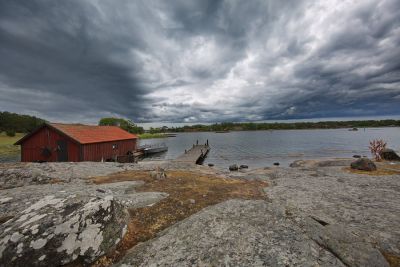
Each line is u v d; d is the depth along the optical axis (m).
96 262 4.63
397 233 6.09
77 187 10.45
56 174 14.11
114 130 38.62
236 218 6.38
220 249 4.87
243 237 5.32
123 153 36.25
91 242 4.71
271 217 6.44
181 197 8.73
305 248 4.90
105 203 5.53
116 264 4.57
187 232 5.65
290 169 19.27
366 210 8.04
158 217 6.89
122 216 6.02
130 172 15.60
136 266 4.44
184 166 20.30
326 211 7.93
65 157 26.27
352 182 12.95
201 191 9.80
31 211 5.21
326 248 5.04
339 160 26.16
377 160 23.75
